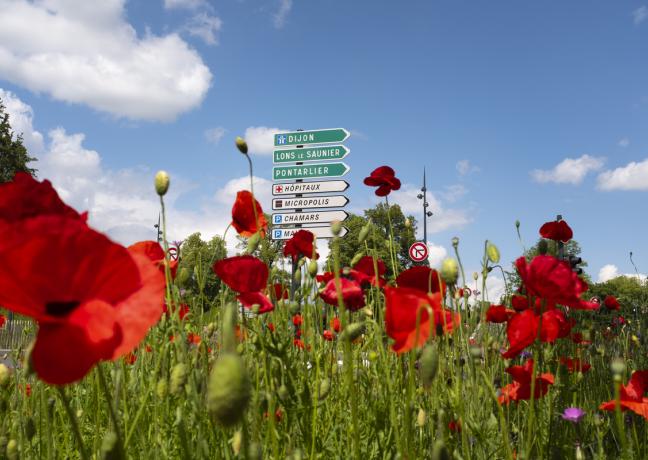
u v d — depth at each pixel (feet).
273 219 46.21
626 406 6.84
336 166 49.11
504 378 10.19
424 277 5.87
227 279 6.95
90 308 2.92
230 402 3.10
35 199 3.61
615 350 16.33
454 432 7.29
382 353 5.96
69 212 3.74
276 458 5.49
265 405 6.45
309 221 45.14
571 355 12.63
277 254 9.77
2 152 143.13
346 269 8.46
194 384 5.51
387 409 7.69
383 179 13.74
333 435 7.69
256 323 7.04
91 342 2.85
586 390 11.51
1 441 5.53
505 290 10.79
